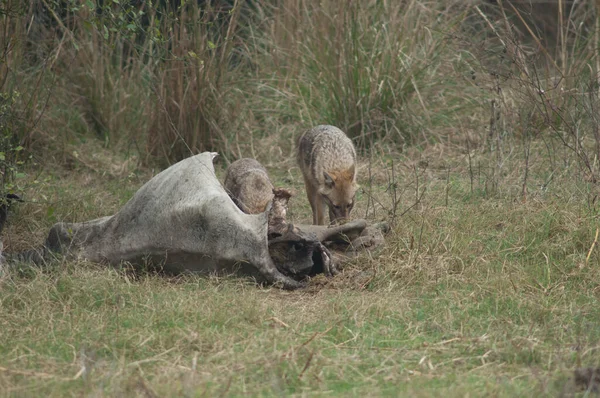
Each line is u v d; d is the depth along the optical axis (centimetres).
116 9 2173
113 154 2278
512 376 959
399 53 2281
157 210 1312
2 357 1003
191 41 2039
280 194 1385
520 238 1462
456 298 1225
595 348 1019
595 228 1434
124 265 1334
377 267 1341
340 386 941
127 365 972
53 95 2283
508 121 2178
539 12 2819
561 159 1941
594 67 2156
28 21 2164
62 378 936
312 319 1165
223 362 994
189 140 2106
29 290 1198
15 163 1485
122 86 2434
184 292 1230
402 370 984
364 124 2244
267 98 2447
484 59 2325
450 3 2491
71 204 1753
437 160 2105
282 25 2505
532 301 1189
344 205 1639
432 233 1470
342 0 2252
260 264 1278
